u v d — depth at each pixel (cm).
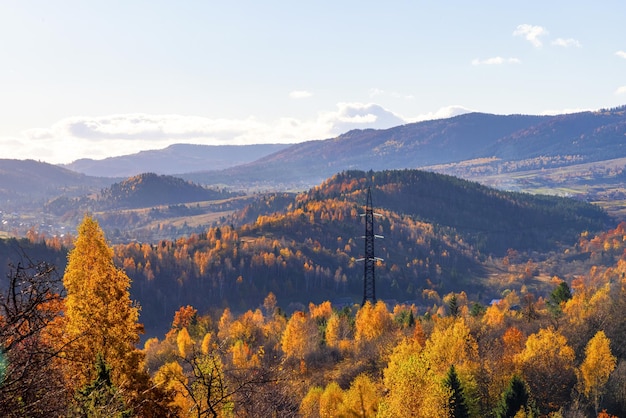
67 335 2464
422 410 4031
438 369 6206
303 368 7612
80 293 2791
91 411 1405
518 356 7125
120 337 2811
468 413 5119
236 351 5766
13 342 1122
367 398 4644
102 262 2872
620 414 6656
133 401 2244
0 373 1095
